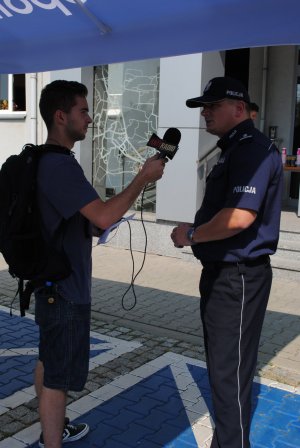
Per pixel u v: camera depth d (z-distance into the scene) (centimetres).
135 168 808
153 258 748
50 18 294
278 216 261
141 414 340
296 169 777
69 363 257
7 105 970
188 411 345
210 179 269
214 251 257
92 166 848
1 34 322
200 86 690
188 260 731
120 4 266
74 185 242
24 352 432
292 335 479
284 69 881
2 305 551
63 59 365
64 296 254
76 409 344
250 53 872
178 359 423
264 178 243
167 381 385
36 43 337
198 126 699
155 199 790
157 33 298
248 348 260
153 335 474
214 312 260
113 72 806
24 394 361
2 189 253
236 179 245
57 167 244
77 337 258
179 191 725
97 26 298
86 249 263
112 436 315
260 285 258
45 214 251
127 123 806
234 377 257
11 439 310
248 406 261
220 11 258
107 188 841
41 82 898
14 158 259
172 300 571
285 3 237
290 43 269
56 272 248
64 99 256
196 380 388
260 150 247
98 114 830
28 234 247
